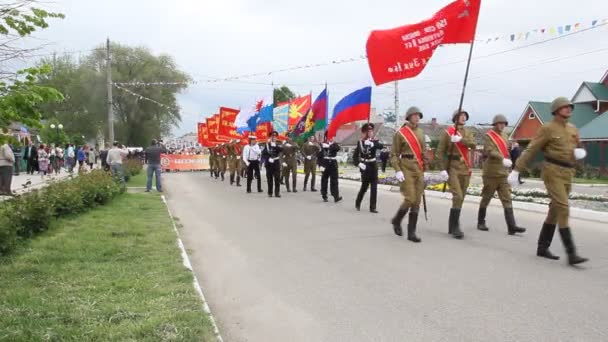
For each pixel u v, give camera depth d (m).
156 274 6.18
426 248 8.06
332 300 5.62
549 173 7.07
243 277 6.68
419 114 8.92
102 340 4.06
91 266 6.57
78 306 4.88
